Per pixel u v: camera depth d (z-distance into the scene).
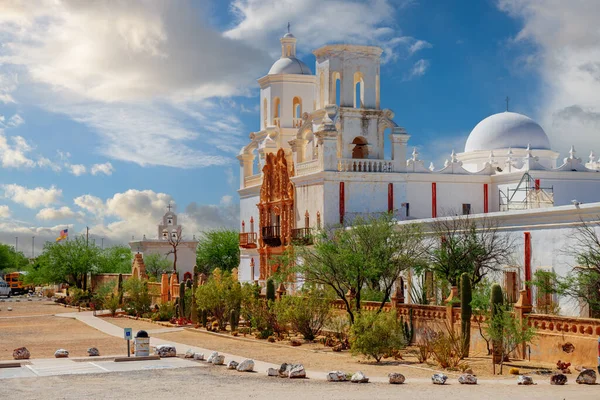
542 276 34.16
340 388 21.36
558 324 27.11
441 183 56.59
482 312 30.59
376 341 29.75
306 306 39.53
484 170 57.91
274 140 65.69
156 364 27.84
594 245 32.41
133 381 23.08
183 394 20.25
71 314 66.38
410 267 40.84
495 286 28.11
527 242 37.03
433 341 31.34
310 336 39.56
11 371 26.03
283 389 21.14
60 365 27.56
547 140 63.62
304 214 56.69
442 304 35.88
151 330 48.31
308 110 67.00
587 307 32.72
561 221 35.06
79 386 22.06
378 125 57.06
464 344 30.19
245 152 70.31
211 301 47.34
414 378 24.47
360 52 57.28
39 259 102.00
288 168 59.59
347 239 40.44
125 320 58.53
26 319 61.03
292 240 53.41
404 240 40.16
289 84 66.62
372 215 50.53
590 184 55.19
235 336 42.44
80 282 95.56
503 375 25.12
